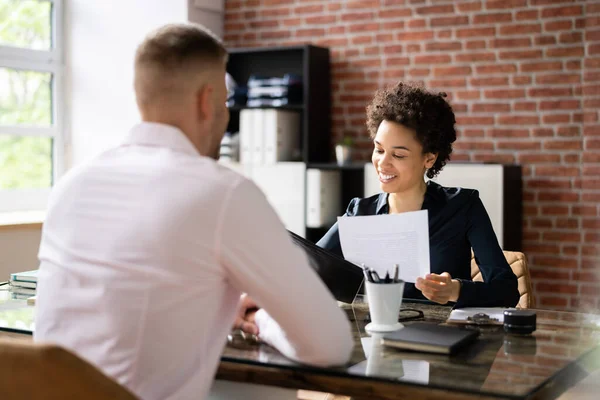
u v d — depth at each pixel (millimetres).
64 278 1396
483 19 4684
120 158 1432
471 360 1534
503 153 4668
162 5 5164
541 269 4586
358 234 2072
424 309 2061
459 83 4770
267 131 4930
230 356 1554
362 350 1611
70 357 1130
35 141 5305
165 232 1326
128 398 1192
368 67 5035
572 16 4441
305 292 1372
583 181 4449
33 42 5301
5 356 1140
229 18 5492
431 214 2361
